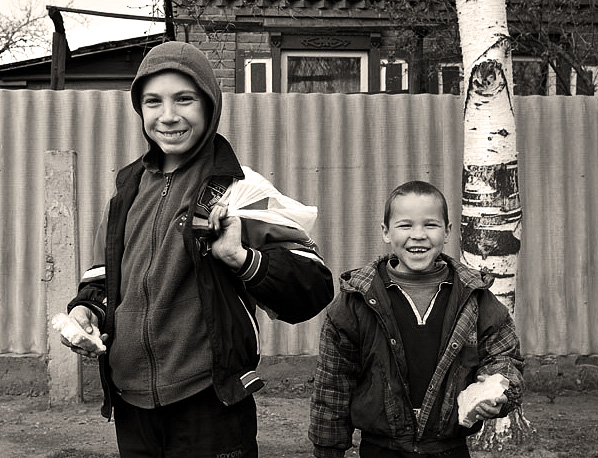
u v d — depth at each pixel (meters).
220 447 2.55
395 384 2.98
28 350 6.54
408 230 3.03
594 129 6.80
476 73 5.07
